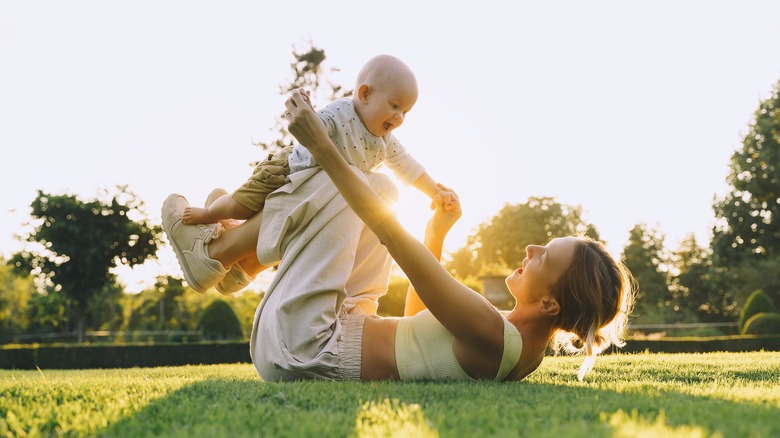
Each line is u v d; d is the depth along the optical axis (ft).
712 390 7.85
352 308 8.89
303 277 8.36
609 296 8.44
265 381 8.57
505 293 58.44
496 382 8.05
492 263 147.43
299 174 8.81
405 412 5.60
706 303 129.08
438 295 7.68
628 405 6.07
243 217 9.96
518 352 8.23
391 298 57.52
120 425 5.47
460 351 8.19
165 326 109.60
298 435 4.88
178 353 48.14
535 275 8.44
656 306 126.52
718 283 110.63
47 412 6.10
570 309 8.46
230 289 10.68
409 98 9.28
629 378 10.95
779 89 101.86
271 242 8.86
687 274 131.95
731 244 108.78
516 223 148.05
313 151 7.49
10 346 50.44
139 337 100.42
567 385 8.26
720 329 86.43
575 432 4.57
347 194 7.54
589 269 8.35
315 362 8.15
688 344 47.50
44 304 116.47
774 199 104.32
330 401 6.37
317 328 8.25
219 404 6.25
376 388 7.16
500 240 148.05
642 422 4.99
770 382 10.13
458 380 8.29
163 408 6.13
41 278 91.35
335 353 8.32
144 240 90.33
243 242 9.81
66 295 90.27
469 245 152.76
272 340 8.34
